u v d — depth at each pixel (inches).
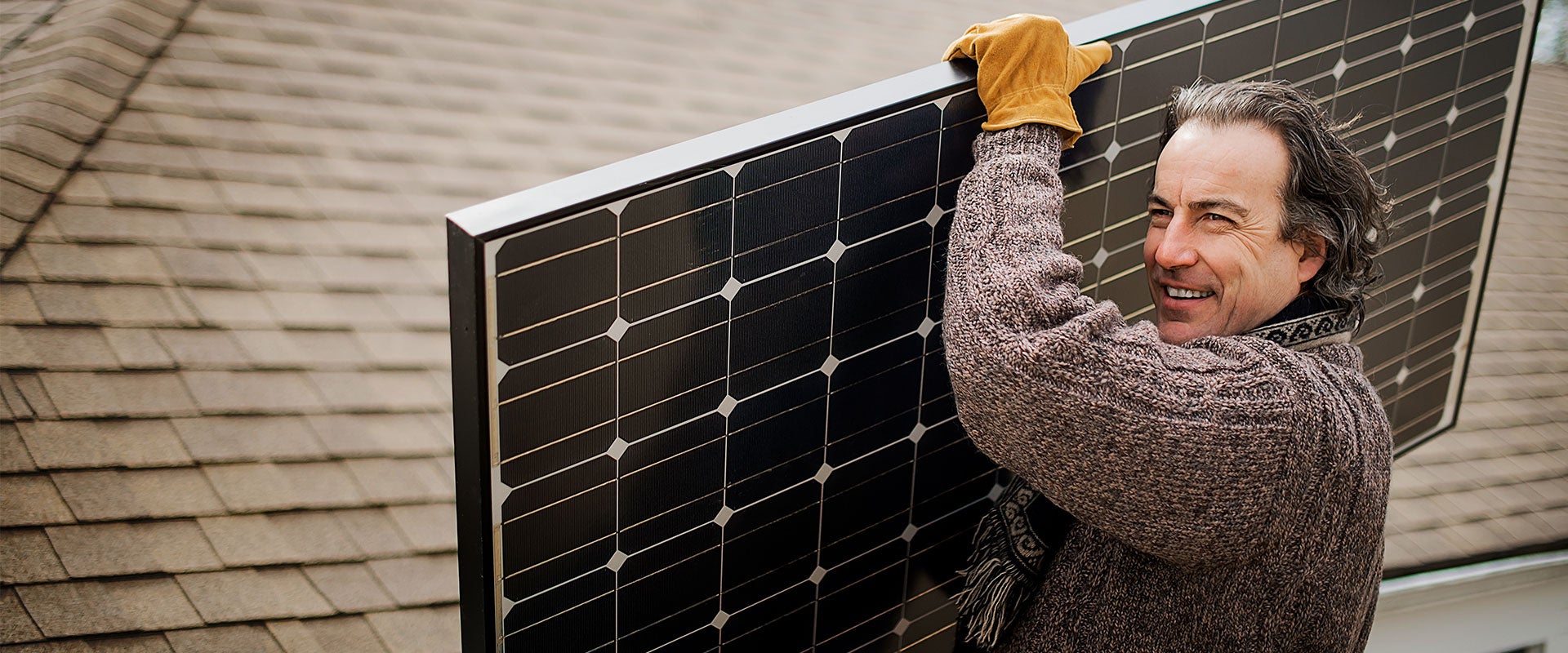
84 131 167.5
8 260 146.5
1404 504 106.3
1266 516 38.4
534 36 225.1
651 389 40.5
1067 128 43.5
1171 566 42.0
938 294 48.4
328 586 118.5
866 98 42.5
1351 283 44.1
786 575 49.5
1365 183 43.3
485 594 39.5
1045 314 38.0
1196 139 42.4
